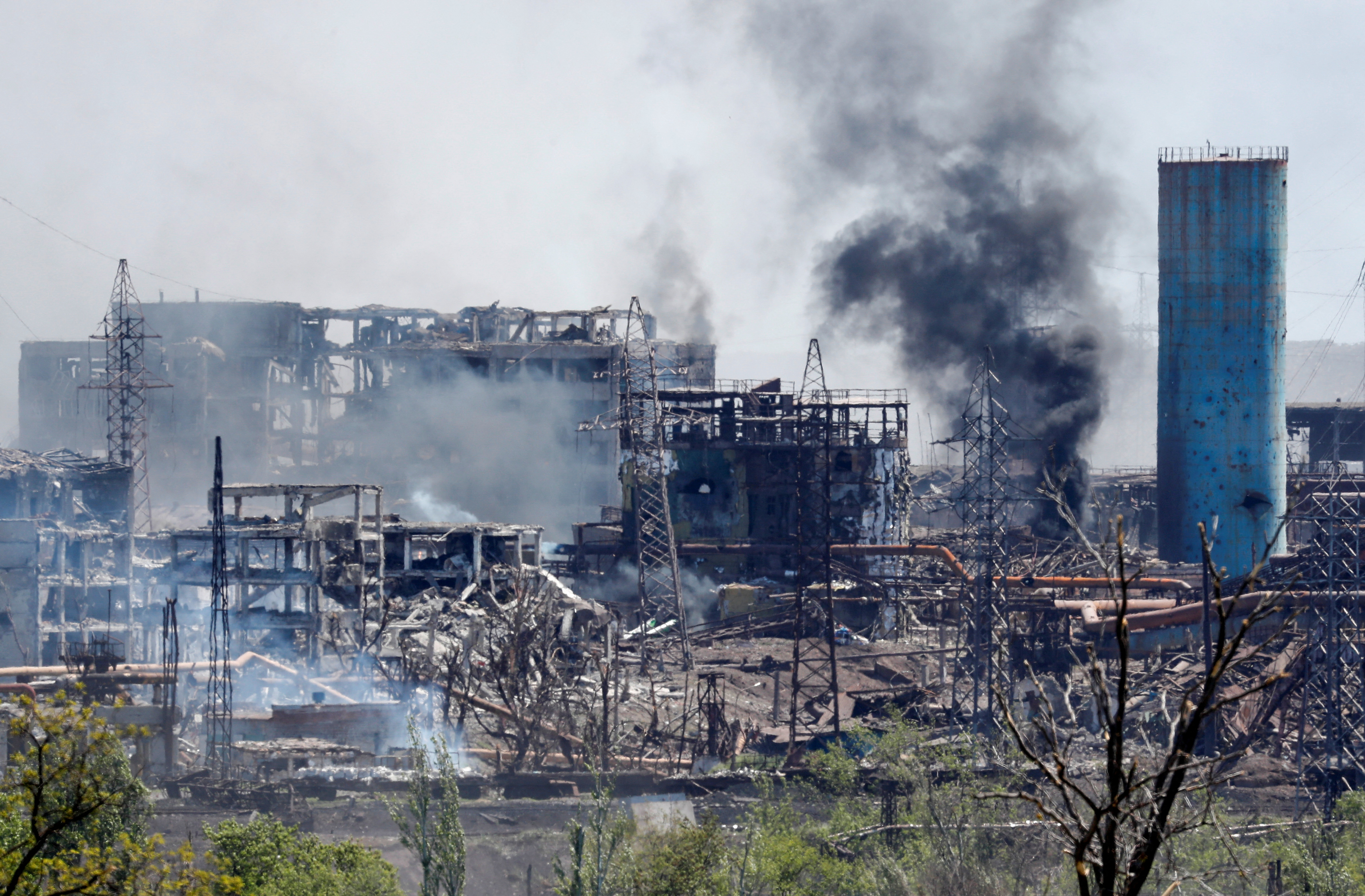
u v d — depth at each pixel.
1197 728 42.62
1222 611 42.22
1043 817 46.81
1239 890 147.12
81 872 83.38
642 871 152.75
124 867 86.06
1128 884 44.22
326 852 166.00
